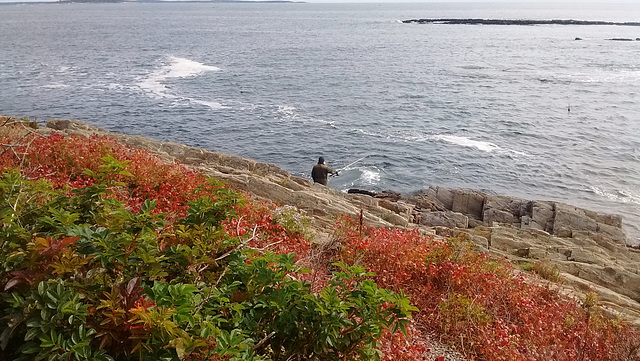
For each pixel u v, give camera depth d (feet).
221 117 130.72
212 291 12.87
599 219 60.80
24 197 15.55
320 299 13.64
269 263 14.39
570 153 107.04
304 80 196.44
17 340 11.19
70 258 11.60
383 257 28.37
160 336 10.34
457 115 140.26
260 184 48.03
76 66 214.90
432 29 559.38
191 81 185.88
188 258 13.14
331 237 32.48
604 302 33.47
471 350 22.45
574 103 158.61
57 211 13.50
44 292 10.75
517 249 45.16
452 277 27.45
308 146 107.55
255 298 13.53
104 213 14.75
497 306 26.68
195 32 465.88
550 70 239.71
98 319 10.87
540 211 62.13
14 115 121.80
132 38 377.50
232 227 23.79
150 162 36.63
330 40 399.03
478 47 354.13
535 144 113.39
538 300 29.17
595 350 23.89
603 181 91.45
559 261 41.42
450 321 24.12
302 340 13.08
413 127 126.00
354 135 117.08
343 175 91.71
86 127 70.95
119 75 193.98
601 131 125.18
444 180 90.79
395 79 204.64
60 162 33.53
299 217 32.73
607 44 387.75
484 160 101.65
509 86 191.21
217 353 10.93
